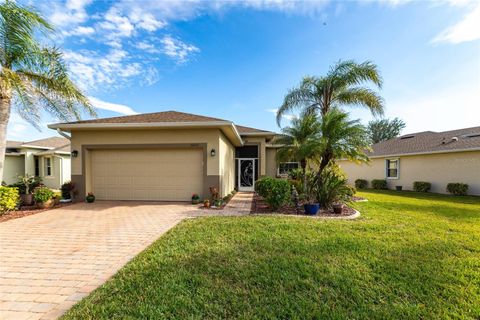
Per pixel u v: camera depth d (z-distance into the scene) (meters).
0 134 7.79
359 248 4.60
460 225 6.45
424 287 3.22
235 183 16.52
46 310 2.77
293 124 13.79
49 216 7.74
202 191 10.65
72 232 5.93
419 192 16.08
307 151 9.45
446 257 4.21
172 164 10.77
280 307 2.80
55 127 10.05
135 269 3.74
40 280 3.49
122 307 2.77
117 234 5.76
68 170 18.08
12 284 3.38
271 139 16.86
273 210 8.73
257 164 16.34
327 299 2.99
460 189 14.28
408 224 6.55
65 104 8.98
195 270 3.70
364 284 3.30
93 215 7.89
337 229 5.94
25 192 10.60
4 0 7.05
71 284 3.38
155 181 10.80
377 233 5.64
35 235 5.68
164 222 6.93
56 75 8.34
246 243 4.90
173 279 3.41
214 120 10.55
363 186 20.50
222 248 4.62
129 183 10.87
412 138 21.05
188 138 10.52
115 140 10.68
